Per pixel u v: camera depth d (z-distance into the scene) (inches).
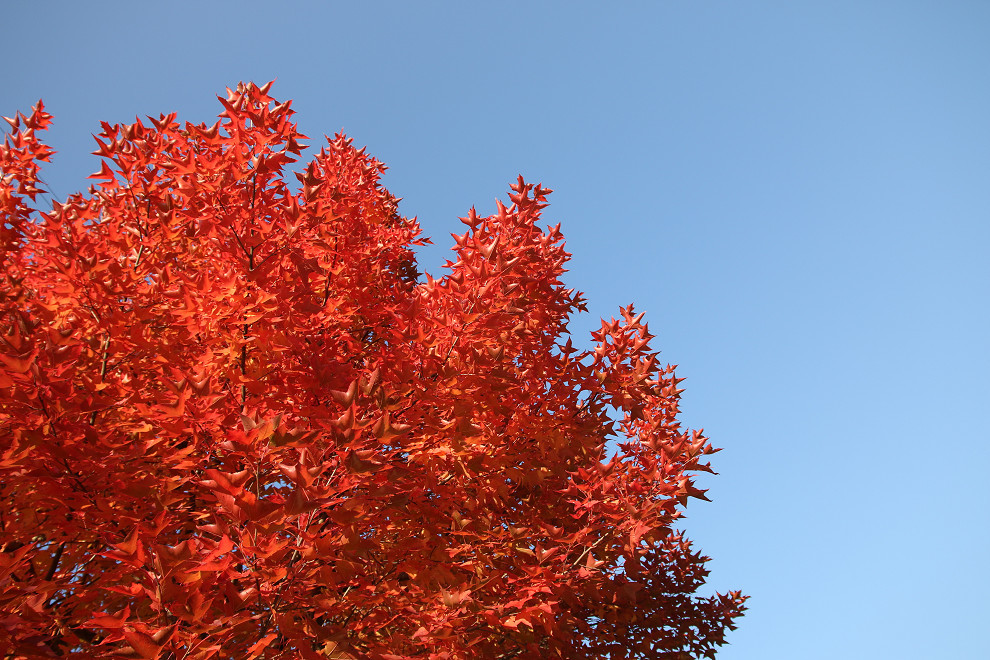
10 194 174.1
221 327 145.6
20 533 121.7
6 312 147.7
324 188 189.2
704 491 148.6
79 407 115.6
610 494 153.6
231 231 147.3
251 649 98.9
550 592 133.8
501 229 189.2
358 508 98.4
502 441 162.1
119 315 143.2
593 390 185.5
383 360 149.8
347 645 110.7
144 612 135.9
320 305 163.9
